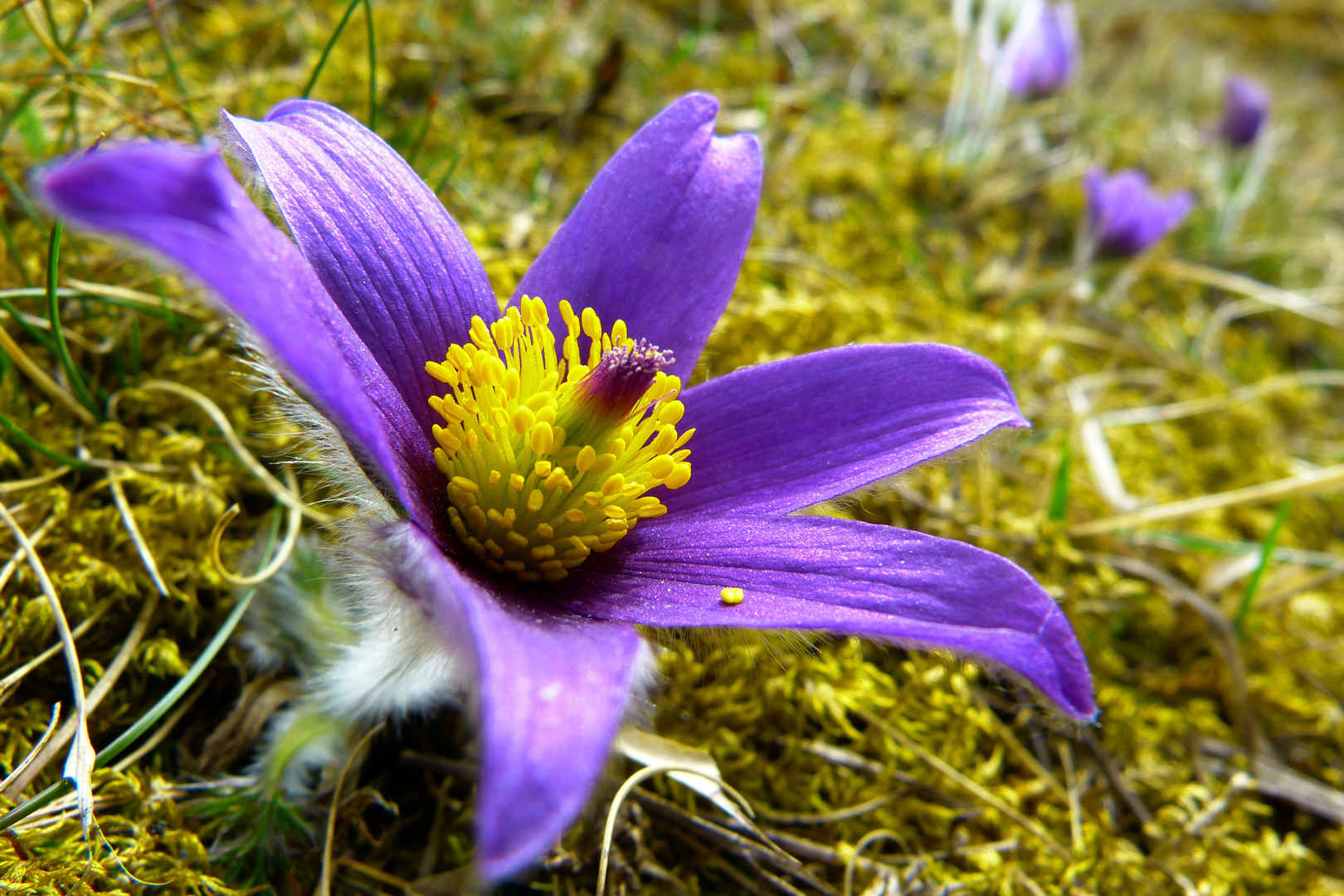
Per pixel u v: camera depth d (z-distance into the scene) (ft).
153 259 0.31
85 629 0.42
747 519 0.39
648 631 0.38
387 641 0.38
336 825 0.40
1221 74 1.01
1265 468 0.65
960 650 0.35
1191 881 0.47
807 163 0.67
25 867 0.36
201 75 0.57
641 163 0.42
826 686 0.47
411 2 0.64
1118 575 0.56
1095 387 0.64
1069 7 0.74
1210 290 0.78
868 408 0.40
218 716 0.42
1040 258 0.73
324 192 0.38
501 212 0.58
